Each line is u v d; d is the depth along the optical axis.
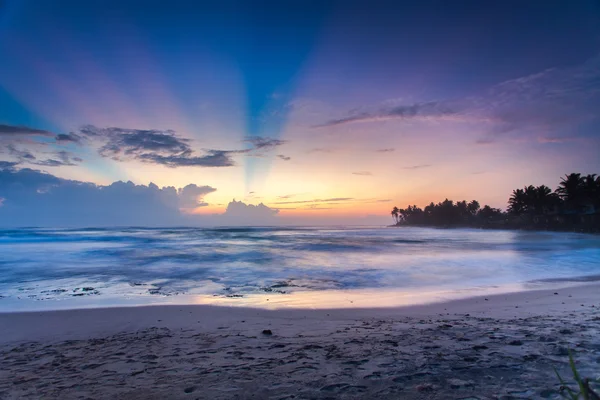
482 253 25.75
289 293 11.04
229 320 7.50
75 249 27.75
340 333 6.29
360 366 4.45
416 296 10.22
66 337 6.44
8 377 4.42
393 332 6.27
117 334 6.58
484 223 146.50
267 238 49.16
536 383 3.74
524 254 24.55
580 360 4.41
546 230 93.69
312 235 62.19
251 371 4.39
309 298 10.11
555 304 8.84
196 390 3.84
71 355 5.35
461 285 12.45
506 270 16.41
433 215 196.88
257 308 8.63
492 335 5.85
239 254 24.59
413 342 5.54
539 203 102.00
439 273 15.54
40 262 19.28
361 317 7.72
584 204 86.56
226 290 11.60
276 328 6.79
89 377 4.35
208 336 6.28
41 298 10.23
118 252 25.36
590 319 7.03
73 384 4.12
